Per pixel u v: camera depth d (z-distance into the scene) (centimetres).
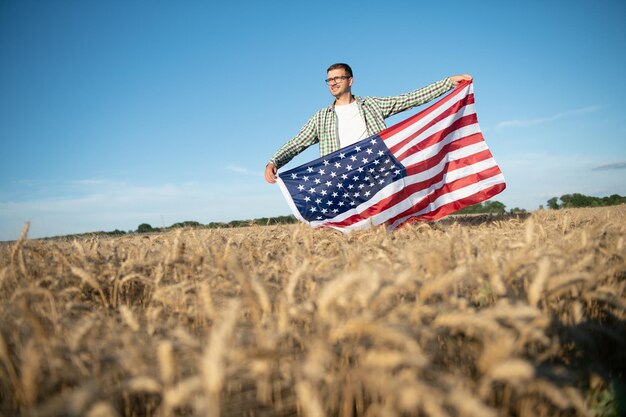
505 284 202
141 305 262
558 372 145
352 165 630
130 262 277
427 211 632
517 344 143
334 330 140
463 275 180
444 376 126
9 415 141
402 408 118
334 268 261
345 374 145
